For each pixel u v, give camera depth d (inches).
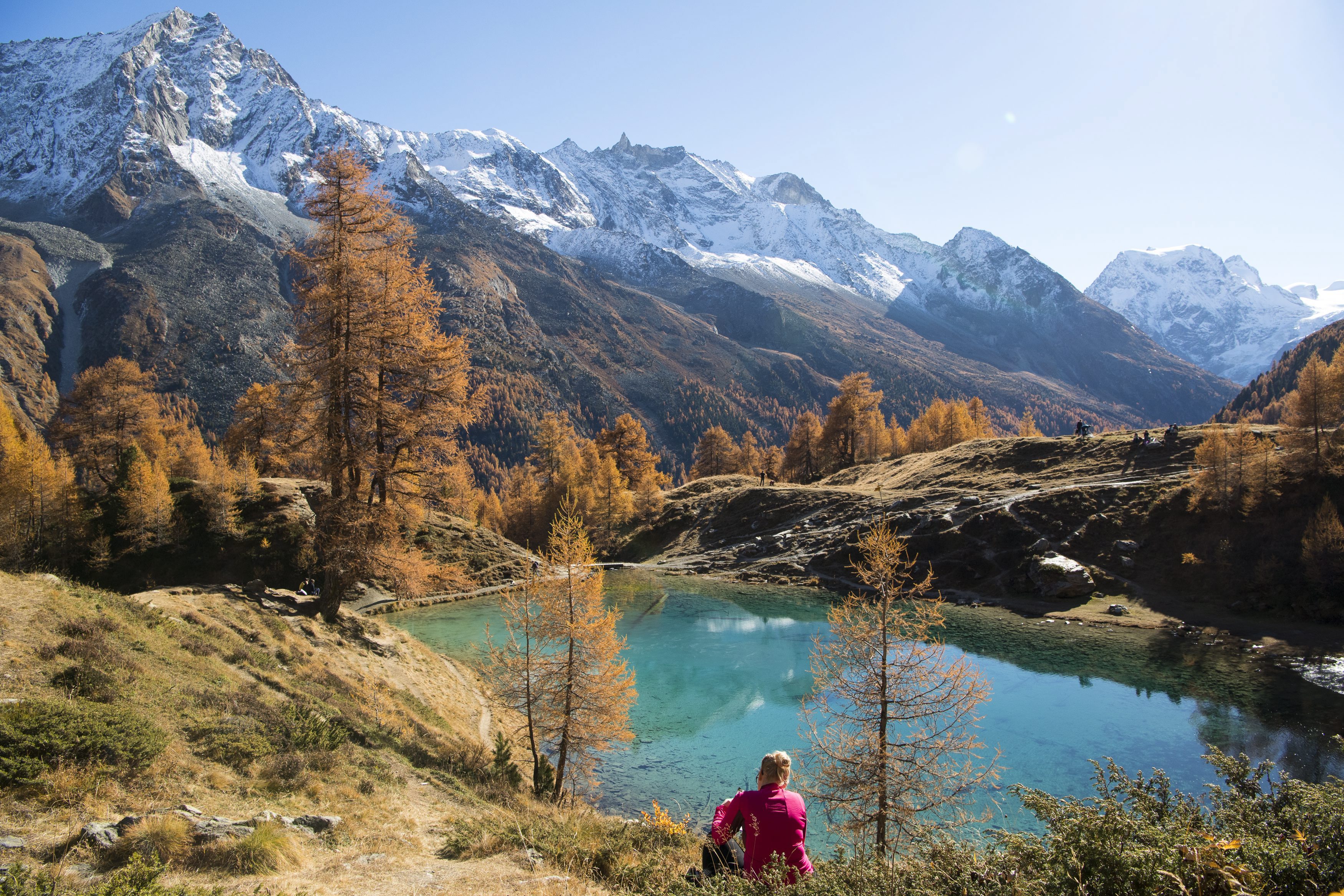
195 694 587.5
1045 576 2292.1
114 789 395.5
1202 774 1029.8
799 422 4621.1
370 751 662.5
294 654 896.3
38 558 1738.4
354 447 1095.0
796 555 3085.6
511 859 418.9
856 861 320.8
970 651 1764.3
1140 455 2896.2
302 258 1101.7
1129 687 1466.5
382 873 371.6
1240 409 7480.3
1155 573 2209.6
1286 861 237.9
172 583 1752.0
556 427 3715.6
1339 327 7455.7
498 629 1870.1
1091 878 245.8
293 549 1859.0
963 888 268.4
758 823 287.1
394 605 2144.4
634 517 3946.9
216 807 421.1
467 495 2807.6
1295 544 1983.3
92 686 499.8
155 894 262.2
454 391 1152.8
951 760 636.7
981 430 4569.4
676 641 1909.4
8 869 286.7
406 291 1127.0
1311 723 1235.9
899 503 3149.6
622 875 399.2
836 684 634.8
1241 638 1774.1
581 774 891.4
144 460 2025.1
